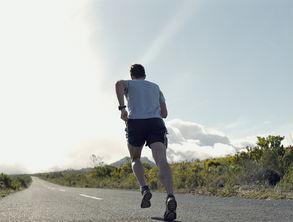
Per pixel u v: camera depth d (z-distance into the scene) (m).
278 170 11.73
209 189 12.39
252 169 12.52
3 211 6.46
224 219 4.62
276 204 6.37
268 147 14.38
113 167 44.31
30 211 6.29
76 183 49.16
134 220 4.66
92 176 44.22
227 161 18.55
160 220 4.59
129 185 21.69
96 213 5.61
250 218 4.66
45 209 6.56
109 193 12.34
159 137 4.60
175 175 16.86
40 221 4.92
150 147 4.63
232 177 12.80
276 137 14.86
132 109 4.64
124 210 5.90
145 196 4.60
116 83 4.70
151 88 4.77
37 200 9.20
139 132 4.58
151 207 6.34
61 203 7.83
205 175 15.37
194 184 14.66
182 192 13.55
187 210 5.72
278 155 12.61
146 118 4.59
